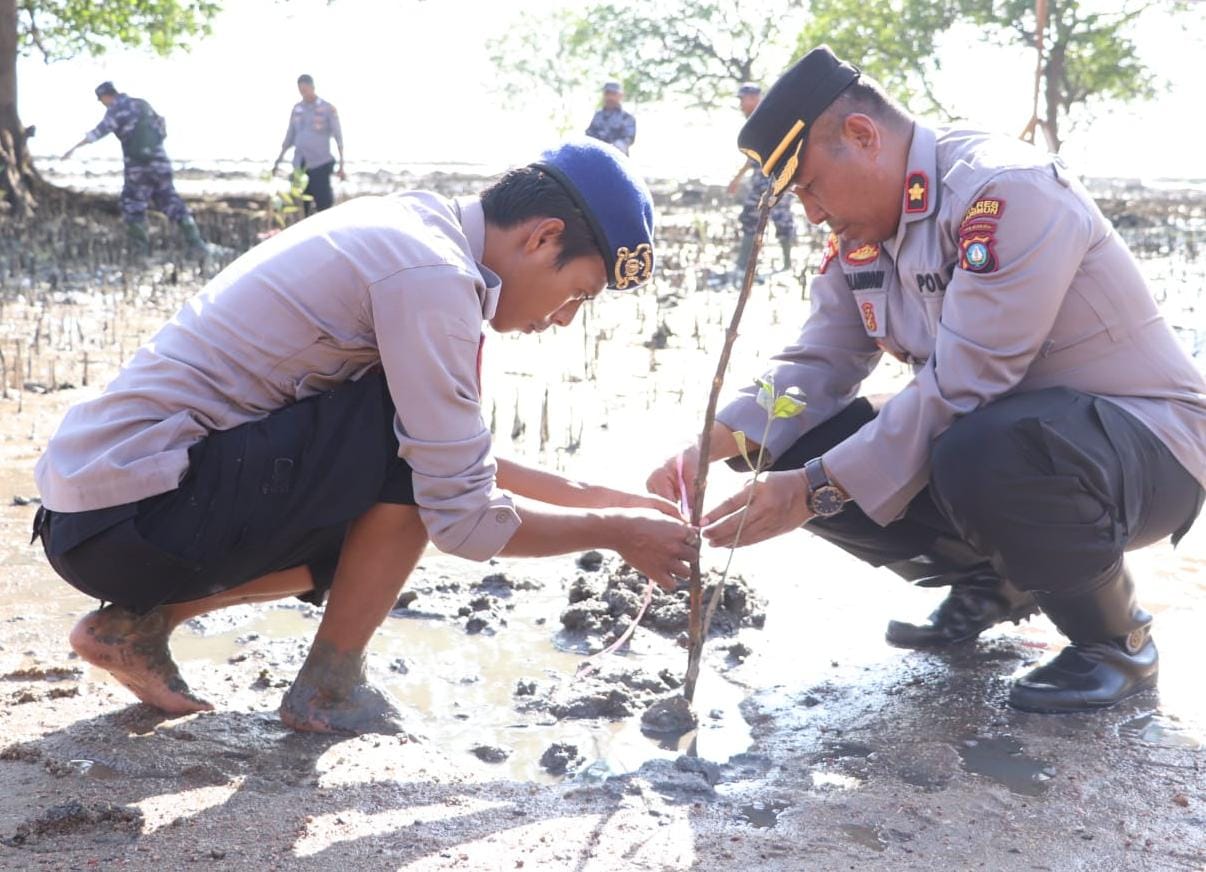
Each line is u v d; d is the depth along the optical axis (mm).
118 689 2883
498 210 2496
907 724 2787
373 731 2688
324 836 2205
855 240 2982
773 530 2807
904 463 2754
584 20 32031
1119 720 2793
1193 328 8164
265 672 2969
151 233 14695
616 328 8438
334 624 2666
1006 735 2723
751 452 3174
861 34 21969
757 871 2121
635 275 2531
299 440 2445
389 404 2506
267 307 2455
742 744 2711
